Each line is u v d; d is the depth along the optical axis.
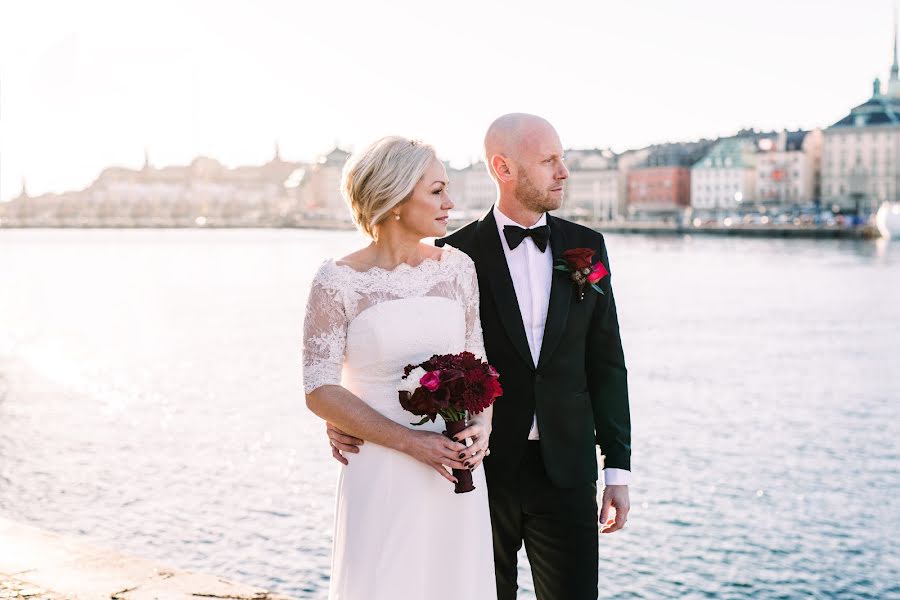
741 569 8.92
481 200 135.88
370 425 2.50
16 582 3.85
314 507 10.42
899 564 9.05
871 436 14.12
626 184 124.25
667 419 15.29
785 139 114.50
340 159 173.38
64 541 4.34
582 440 2.97
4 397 16.77
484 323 2.97
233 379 18.89
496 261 2.98
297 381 18.62
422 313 2.58
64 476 11.58
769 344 24.12
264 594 3.80
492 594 2.68
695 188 117.38
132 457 12.55
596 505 2.99
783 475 12.02
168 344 24.42
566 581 2.94
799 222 101.50
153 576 3.95
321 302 2.56
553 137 2.96
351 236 136.75
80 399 16.64
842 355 22.27
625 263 58.78
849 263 57.22
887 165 108.38
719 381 18.78
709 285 42.50
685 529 10.01
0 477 11.53
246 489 11.08
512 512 2.97
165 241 113.00
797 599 8.33
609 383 3.05
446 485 2.60
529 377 2.92
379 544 2.55
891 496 11.08
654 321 29.30
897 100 112.06
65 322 29.78
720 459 12.77
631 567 9.02
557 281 2.96
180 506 10.41
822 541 9.66
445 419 2.51
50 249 88.12
